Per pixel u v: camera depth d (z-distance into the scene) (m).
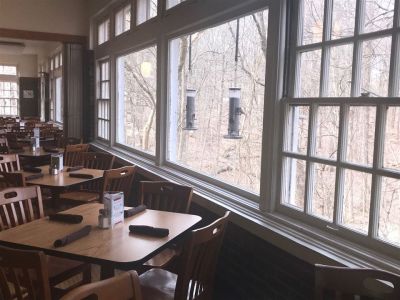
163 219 2.28
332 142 2.07
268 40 2.42
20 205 2.44
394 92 1.74
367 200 1.88
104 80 6.27
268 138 2.44
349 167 1.94
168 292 2.05
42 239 1.94
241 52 2.95
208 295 1.98
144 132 4.89
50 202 3.69
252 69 2.83
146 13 4.49
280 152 2.41
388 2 1.77
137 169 4.22
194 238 1.65
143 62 4.86
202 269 1.83
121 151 5.28
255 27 2.78
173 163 3.96
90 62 6.53
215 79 3.32
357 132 1.92
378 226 1.83
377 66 1.83
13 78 13.60
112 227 2.11
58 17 6.59
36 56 13.51
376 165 1.81
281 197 2.42
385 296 1.33
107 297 1.09
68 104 6.62
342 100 1.97
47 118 11.96
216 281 2.78
